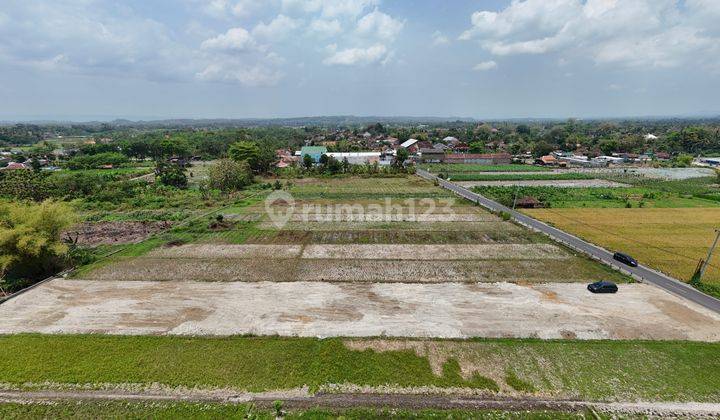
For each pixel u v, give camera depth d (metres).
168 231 48.28
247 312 27.77
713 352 23.27
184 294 30.64
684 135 158.38
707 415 18.77
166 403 19.36
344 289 31.72
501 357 22.86
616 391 20.33
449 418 18.59
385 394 20.11
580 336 24.92
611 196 69.75
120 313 27.50
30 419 18.34
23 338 24.20
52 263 35.22
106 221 53.94
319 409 19.00
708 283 32.44
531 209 60.81
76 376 21.05
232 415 18.64
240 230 48.84
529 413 18.91
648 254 40.06
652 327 25.91
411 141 162.88
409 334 25.09
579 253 40.16
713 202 66.31
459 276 34.44
